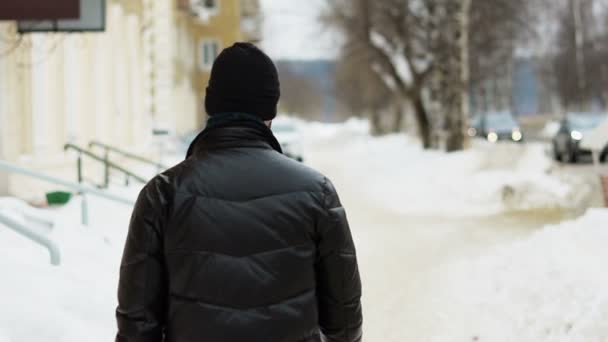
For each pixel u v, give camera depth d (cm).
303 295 280
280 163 292
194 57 4775
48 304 587
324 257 288
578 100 7062
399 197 1859
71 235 860
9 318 533
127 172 1527
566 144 2847
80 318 600
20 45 1270
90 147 1652
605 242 791
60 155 1466
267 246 277
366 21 3625
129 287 279
